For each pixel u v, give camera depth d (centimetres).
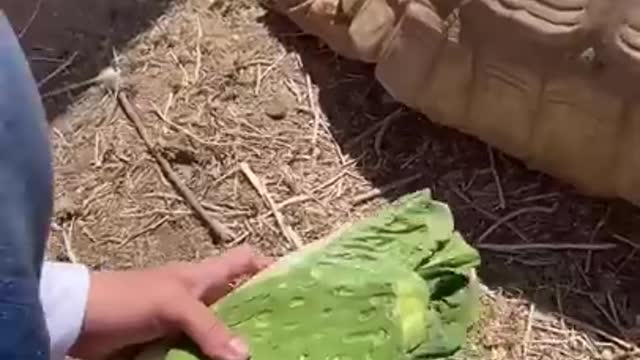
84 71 108
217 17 110
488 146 102
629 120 90
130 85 106
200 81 106
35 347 51
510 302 94
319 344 71
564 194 99
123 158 102
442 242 78
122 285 73
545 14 88
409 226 78
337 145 103
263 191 100
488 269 96
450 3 92
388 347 70
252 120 104
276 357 71
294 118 104
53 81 107
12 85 49
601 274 96
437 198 100
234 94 106
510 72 92
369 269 74
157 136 103
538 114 93
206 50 108
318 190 101
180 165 102
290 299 72
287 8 105
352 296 72
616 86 88
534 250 97
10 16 111
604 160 94
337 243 77
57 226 99
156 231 99
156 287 73
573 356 92
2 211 49
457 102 96
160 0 111
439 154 102
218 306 73
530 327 93
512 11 89
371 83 106
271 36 109
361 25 98
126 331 72
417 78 97
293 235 98
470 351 90
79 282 71
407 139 103
